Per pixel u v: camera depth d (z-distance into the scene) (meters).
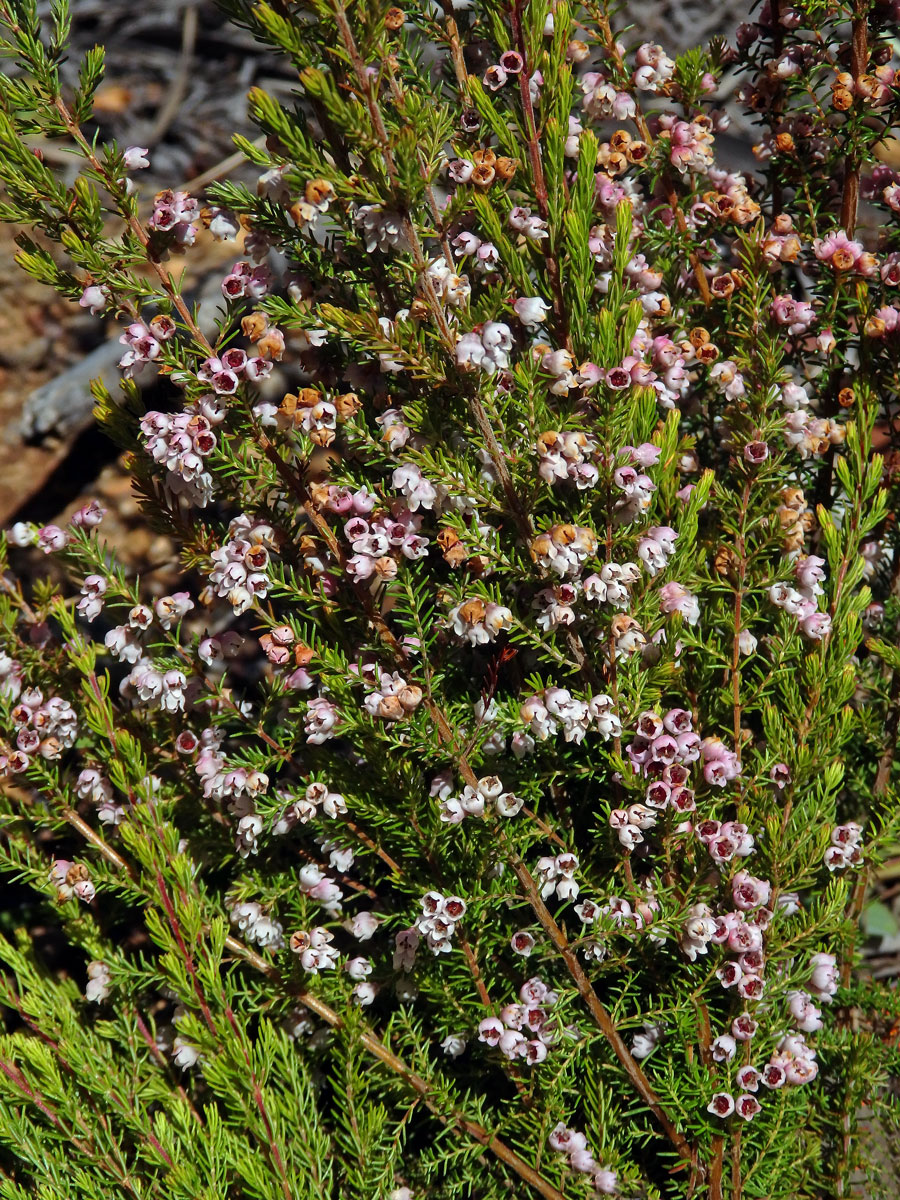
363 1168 0.48
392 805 0.50
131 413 0.51
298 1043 0.52
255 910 0.50
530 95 0.48
